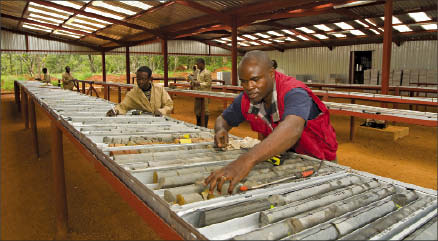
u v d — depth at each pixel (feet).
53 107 12.16
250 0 31.17
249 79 4.73
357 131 25.35
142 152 5.93
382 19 42.29
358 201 3.83
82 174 15.81
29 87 26.11
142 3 35.09
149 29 47.50
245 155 3.89
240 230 3.25
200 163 5.08
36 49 62.69
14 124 30.01
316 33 54.54
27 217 11.35
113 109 11.40
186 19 41.16
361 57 63.93
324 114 5.83
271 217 3.31
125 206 12.34
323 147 6.26
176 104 45.09
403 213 3.44
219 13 34.37
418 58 53.21
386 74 27.09
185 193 3.87
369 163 16.92
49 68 122.93
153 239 10.00
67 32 58.39
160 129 8.64
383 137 22.70
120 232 10.43
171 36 50.67
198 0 32.42
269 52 77.71
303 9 32.83
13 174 15.88
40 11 44.14
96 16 40.24
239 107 6.02
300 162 5.67
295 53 71.72
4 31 58.18
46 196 13.20
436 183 13.83
